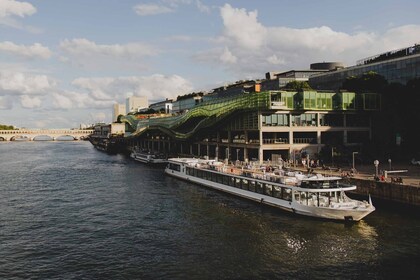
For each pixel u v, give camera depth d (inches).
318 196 2423.7
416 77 4658.0
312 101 4443.9
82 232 2246.6
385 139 4584.2
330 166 3774.6
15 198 3280.0
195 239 2064.5
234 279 1571.1
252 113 4547.2
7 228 2348.7
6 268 1724.9
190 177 4069.9
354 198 2928.2
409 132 4165.8
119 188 3727.9
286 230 2174.0
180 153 7111.2
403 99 4350.4
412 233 2057.1
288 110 4429.1
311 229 2180.1
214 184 3558.1
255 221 2375.7
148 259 1803.6
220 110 5403.5
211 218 2479.1
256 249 1893.5
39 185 3996.1
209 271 1653.5
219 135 5620.1
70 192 3553.2
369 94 4626.0
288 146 4461.1
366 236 2033.7
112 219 2522.1
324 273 1609.3
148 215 2600.9
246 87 7263.8
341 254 1801.2
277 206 2662.4
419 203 2406.5
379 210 2549.2
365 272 1610.5
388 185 2628.0
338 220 2287.2
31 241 2095.2
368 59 5782.5
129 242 2047.2
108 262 1777.8
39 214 2694.4
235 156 5324.8
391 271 1615.4
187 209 2746.1
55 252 1919.3
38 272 1679.4
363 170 3393.2
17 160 7234.3
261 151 4397.1
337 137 4692.4
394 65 4972.9
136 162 6692.9
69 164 6328.7
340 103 4530.0
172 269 1684.3
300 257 1779.0
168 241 2044.8
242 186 3120.1
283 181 2645.2
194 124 6776.6
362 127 4758.9
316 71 7007.9
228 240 2036.2
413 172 3179.1
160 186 3816.4
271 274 1610.5
